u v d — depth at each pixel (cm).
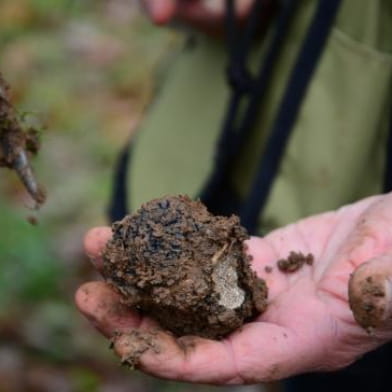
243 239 199
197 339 179
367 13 255
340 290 186
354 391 267
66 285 432
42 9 747
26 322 405
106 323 195
